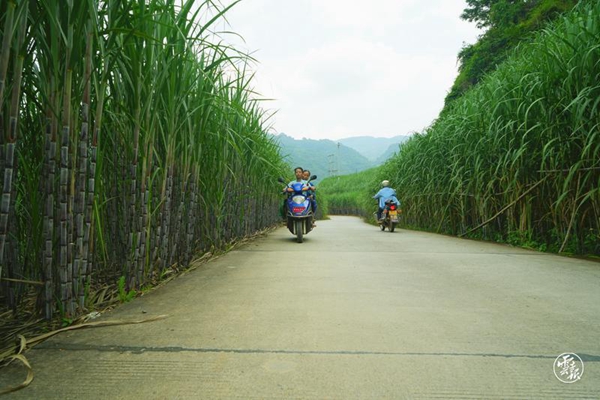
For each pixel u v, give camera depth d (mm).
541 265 4691
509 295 3271
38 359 1959
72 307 2516
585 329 2404
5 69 1789
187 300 3105
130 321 2533
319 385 1698
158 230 3637
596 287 3553
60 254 2432
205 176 5227
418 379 1754
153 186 3697
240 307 2896
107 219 3664
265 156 8188
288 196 8320
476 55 20844
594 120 4965
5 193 1943
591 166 4984
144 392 1642
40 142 2707
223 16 3154
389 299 3141
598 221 4988
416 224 12297
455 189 8523
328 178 56062
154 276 3809
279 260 5215
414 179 11617
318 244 7270
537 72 5867
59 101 2344
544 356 2002
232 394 1624
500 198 7305
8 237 2596
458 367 1872
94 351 2053
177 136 4086
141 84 2957
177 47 3273
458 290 3449
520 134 6270
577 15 5621
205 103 4133
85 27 2363
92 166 2625
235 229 7078
